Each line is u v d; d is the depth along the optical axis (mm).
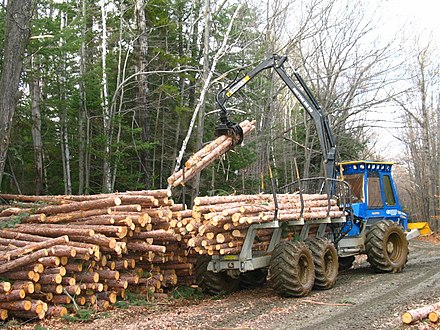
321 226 9969
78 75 16656
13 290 7137
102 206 8461
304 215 8828
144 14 18891
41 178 16250
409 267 12016
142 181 19125
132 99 19594
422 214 34750
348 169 11461
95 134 18391
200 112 16547
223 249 8195
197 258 9523
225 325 6598
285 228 8977
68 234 8055
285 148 25703
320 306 7586
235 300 8508
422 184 34094
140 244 8766
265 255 8859
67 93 16219
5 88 9539
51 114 17016
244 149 20203
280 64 11219
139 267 9195
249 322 6711
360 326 6246
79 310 7582
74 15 17469
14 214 9094
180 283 9898
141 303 8422
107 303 8062
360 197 11164
